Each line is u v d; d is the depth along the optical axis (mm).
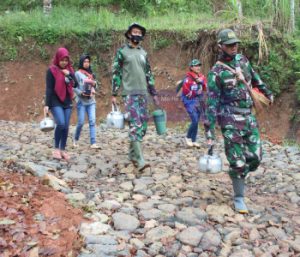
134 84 6316
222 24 13367
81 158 7152
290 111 11719
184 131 11203
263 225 4746
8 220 4172
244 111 4875
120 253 3859
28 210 4441
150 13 16406
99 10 16984
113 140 9172
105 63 13797
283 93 12031
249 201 5480
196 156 7836
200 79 8320
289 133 11430
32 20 15008
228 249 4172
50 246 3834
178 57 13430
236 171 4930
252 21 13234
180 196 5445
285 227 4789
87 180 5953
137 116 6328
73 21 15055
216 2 17234
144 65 6461
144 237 4285
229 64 4844
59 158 7008
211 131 5062
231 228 4598
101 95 13336
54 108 6832
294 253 4277
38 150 7684
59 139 7031
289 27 13078
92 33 14117
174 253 4031
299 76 11969
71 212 4551
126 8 17375
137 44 6453
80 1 17844
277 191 6121
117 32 14062
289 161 7871
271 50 12375
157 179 6113
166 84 13062
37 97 13469
